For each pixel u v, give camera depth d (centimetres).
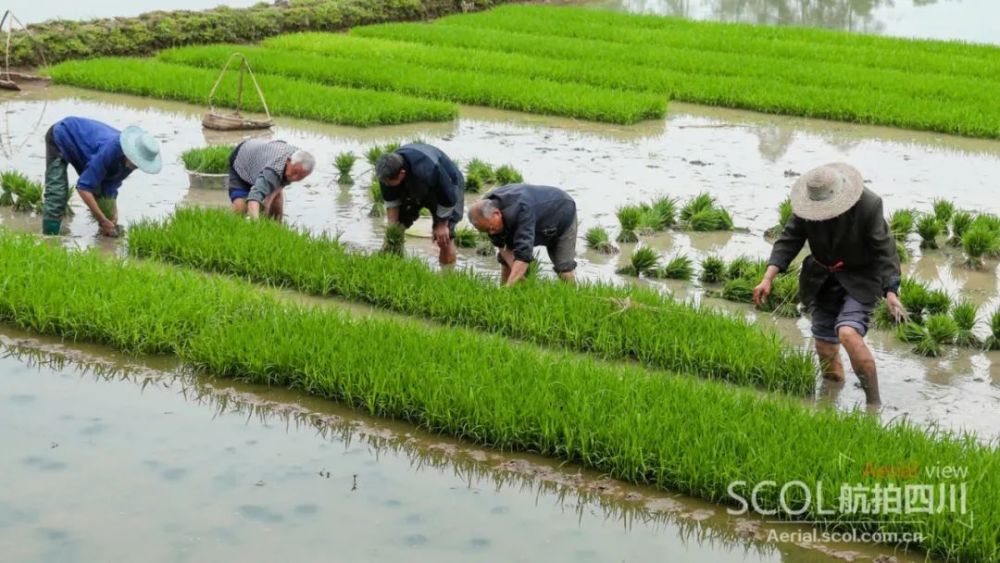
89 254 1150
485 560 711
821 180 898
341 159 1532
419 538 733
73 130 1252
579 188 1570
